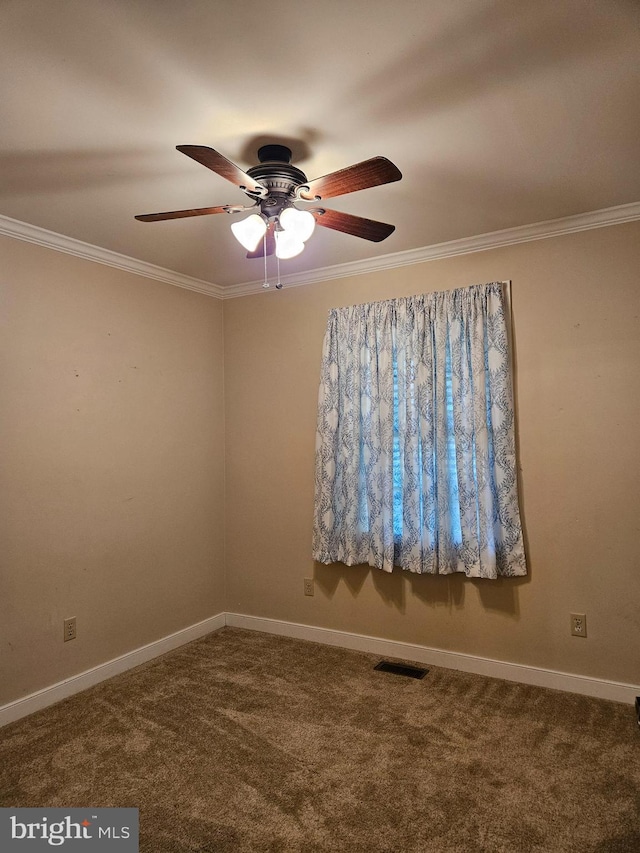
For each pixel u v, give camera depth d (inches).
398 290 133.5
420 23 58.2
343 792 81.7
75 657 118.3
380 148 83.4
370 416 133.3
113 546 127.8
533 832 73.0
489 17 57.5
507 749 92.5
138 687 119.0
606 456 111.0
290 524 149.3
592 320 112.4
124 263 131.2
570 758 89.5
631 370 109.0
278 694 114.3
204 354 155.7
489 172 91.9
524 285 118.9
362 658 133.0
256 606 154.8
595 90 70.0
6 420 107.3
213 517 157.0
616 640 109.7
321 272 143.1
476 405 119.6
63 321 118.6
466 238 122.6
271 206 81.7
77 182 92.1
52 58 62.1
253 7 55.4
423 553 124.4
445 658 126.6
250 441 156.7
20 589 108.7
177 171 88.7
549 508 115.8
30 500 111.1
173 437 144.9
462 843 71.3
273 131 78.1
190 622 147.9
